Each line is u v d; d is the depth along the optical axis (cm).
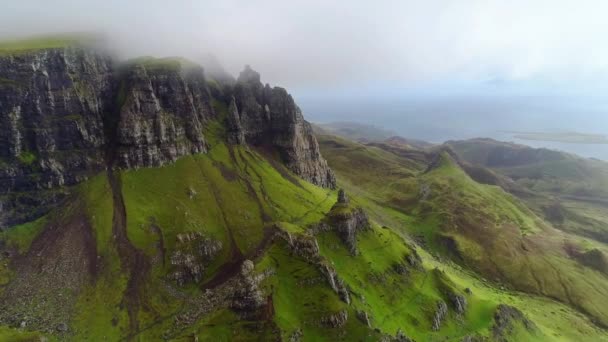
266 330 17625
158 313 19875
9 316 18050
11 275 19888
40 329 17838
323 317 18800
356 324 19150
